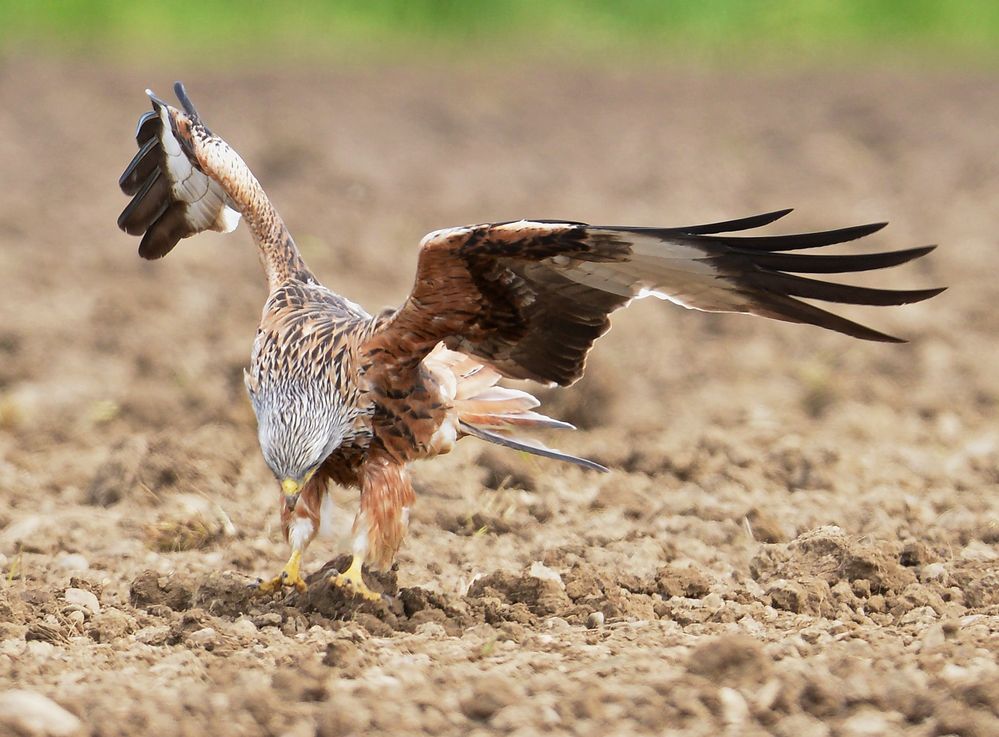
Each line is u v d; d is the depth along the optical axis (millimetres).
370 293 21062
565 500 13109
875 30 46375
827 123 34281
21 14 42312
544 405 16047
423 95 36344
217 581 10281
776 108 35906
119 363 17938
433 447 10664
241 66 39188
